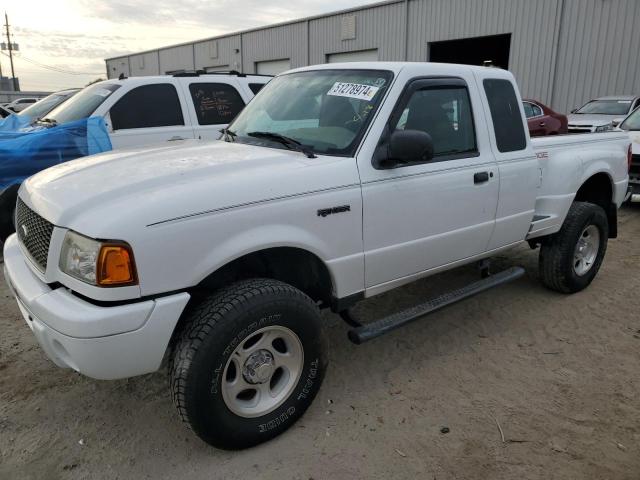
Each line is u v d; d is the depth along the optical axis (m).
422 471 2.61
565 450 2.76
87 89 7.18
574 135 4.94
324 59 24.89
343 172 2.89
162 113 6.66
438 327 4.20
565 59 16.53
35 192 2.75
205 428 2.50
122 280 2.20
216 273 2.81
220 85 7.16
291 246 2.68
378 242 3.11
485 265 4.19
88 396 3.20
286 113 3.49
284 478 2.55
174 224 2.30
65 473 2.57
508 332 4.12
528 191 4.05
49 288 2.47
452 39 19.42
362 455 2.71
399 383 3.39
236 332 2.46
